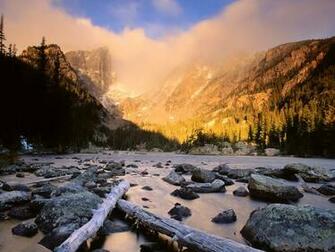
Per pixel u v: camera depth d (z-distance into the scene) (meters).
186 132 172.62
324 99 131.12
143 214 10.29
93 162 39.53
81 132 87.38
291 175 23.02
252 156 91.56
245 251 6.89
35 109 56.91
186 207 12.45
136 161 47.69
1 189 14.70
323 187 17.64
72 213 9.85
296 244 7.82
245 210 13.03
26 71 66.81
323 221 8.12
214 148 119.81
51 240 8.35
